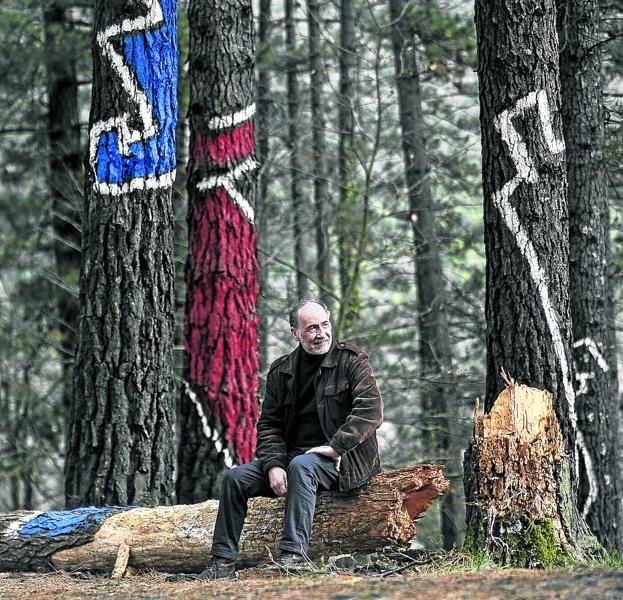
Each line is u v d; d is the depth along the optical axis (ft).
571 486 23.41
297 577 19.31
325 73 56.44
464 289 57.26
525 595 15.69
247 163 32.35
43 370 66.64
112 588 20.33
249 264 32.09
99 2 28.58
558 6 34.91
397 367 51.75
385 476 21.11
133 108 28.02
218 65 32.30
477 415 21.89
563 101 35.27
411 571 20.25
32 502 67.87
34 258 59.93
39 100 58.08
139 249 27.89
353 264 50.78
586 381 34.76
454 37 51.03
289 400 21.66
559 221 24.68
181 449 31.65
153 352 27.81
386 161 56.08
